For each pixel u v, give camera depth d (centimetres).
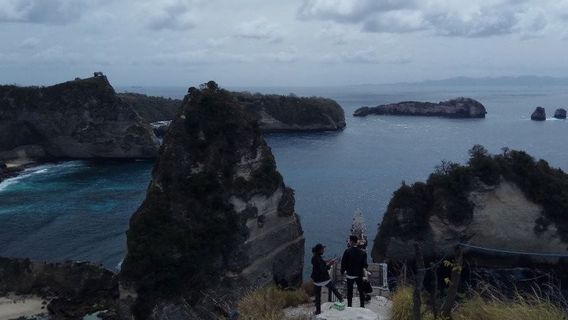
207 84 5791
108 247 6269
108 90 13338
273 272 5347
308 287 2405
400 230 6169
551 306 1159
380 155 13088
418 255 1119
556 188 6244
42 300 5047
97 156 13225
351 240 1744
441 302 1342
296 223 5684
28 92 13275
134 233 4766
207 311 4553
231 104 5600
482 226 6100
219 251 4844
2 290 5206
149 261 4519
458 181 6216
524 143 15388
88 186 9700
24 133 13325
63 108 13112
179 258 4634
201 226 4888
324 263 1681
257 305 1747
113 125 13150
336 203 8069
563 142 15588
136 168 11900
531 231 6097
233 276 4853
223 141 5272
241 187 5109
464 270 4775
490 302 1291
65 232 6825
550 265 5938
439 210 6075
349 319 1423
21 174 11050
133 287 4481
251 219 5116
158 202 4962
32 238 6588
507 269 5819
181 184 5084
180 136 5300
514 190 6241
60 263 5319
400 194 6359
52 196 8875
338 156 12925
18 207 8125
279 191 5494
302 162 11975
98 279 5200
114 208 8056
